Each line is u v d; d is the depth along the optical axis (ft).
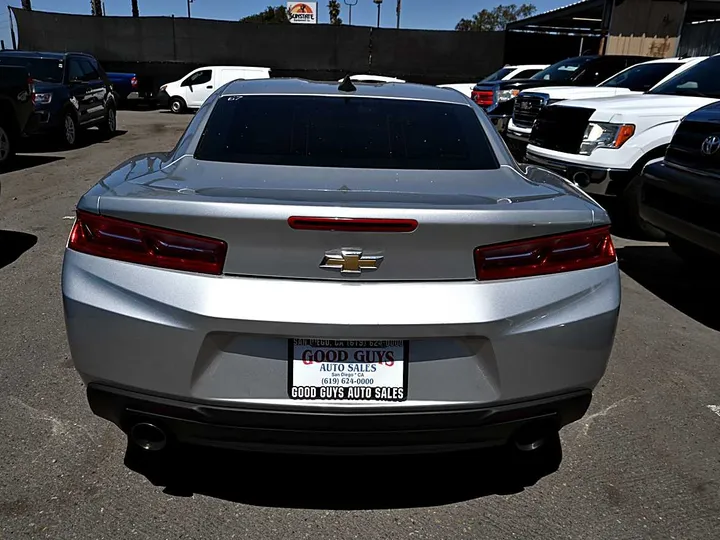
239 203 6.11
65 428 8.84
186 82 69.62
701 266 16.66
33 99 32.01
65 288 6.61
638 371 11.19
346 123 9.10
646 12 56.08
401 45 77.61
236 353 6.31
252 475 8.05
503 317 6.31
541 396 6.70
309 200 6.36
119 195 6.55
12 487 7.61
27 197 23.94
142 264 6.38
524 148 27.58
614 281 6.94
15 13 72.90
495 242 6.34
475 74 78.84
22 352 11.04
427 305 6.20
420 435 6.54
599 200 21.84
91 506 7.36
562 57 79.05
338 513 7.41
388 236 6.12
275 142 8.57
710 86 21.08
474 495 7.79
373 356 6.35
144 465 8.13
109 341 6.42
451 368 6.43
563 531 7.19
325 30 76.79
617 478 8.17
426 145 8.77
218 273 6.24
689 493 7.90
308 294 6.15
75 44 75.20
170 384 6.39
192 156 8.27
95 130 50.78
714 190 12.76
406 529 7.18
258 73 70.08
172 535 6.96
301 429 6.44
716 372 11.21
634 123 18.78
